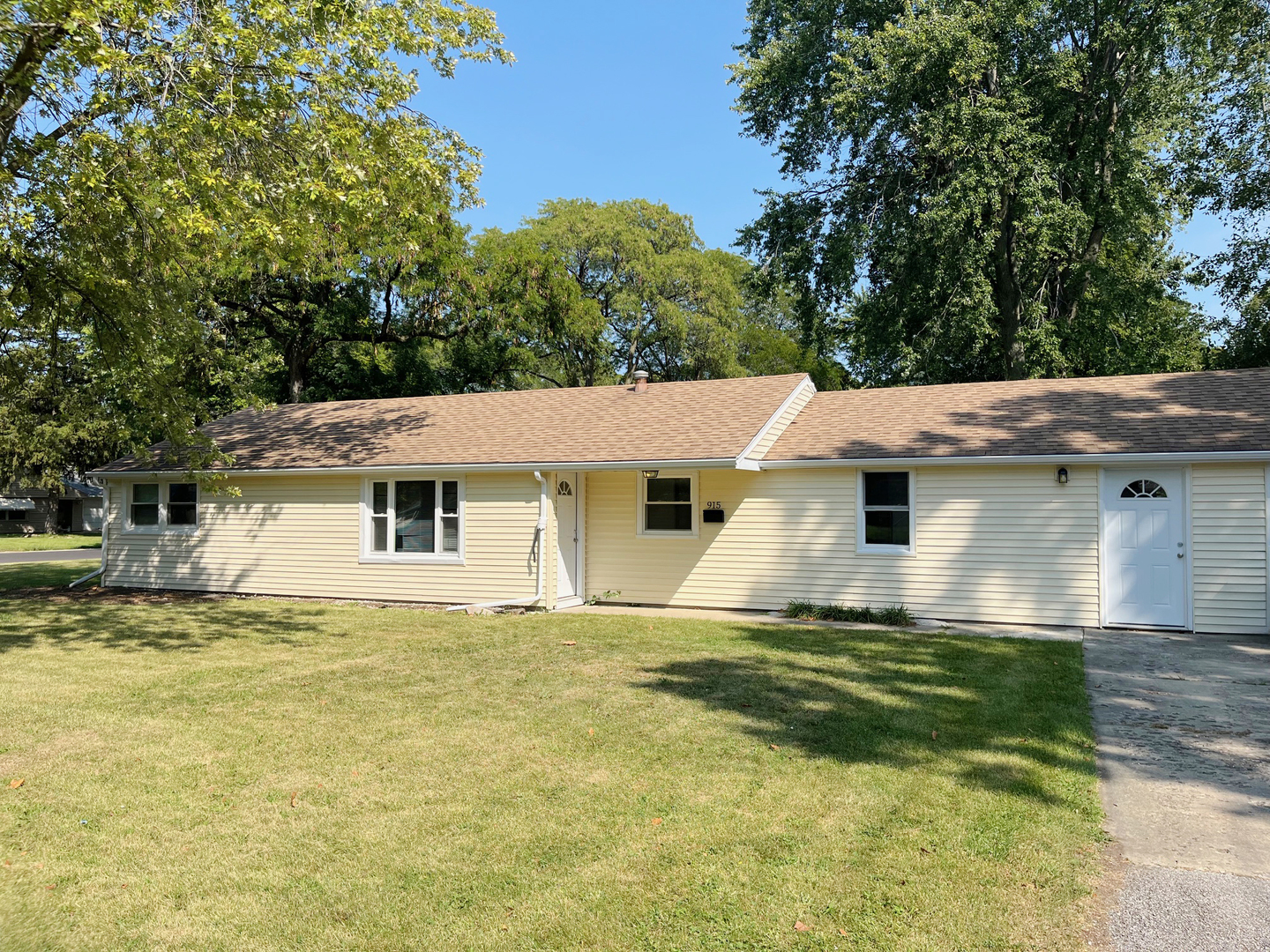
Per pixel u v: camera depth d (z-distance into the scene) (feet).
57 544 136.15
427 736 21.58
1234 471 37.17
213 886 13.64
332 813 16.58
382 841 15.29
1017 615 40.45
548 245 135.64
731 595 46.60
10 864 14.42
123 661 31.50
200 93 34.42
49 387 47.01
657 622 41.29
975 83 73.20
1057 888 13.33
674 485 48.47
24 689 26.73
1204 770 18.86
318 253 44.80
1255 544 36.73
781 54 85.61
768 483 46.01
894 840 15.08
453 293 93.81
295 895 13.34
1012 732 21.58
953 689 26.32
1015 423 43.45
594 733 21.74
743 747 20.52
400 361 104.42
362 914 12.75
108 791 17.75
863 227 78.13
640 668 29.81
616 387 59.41
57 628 40.11
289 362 98.43
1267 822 15.89
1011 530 40.78
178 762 19.58
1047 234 71.10
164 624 41.27
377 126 38.78
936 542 42.22
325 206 37.96
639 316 131.03
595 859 14.51
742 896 13.16
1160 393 44.06
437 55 42.86
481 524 49.11
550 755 19.99
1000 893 13.17
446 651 33.30
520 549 47.88
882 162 81.46
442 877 13.89
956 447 41.83
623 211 144.97
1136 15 72.59
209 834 15.61
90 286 37.93
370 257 59.31
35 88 33.30
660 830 15.64
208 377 71.15
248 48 34.42
